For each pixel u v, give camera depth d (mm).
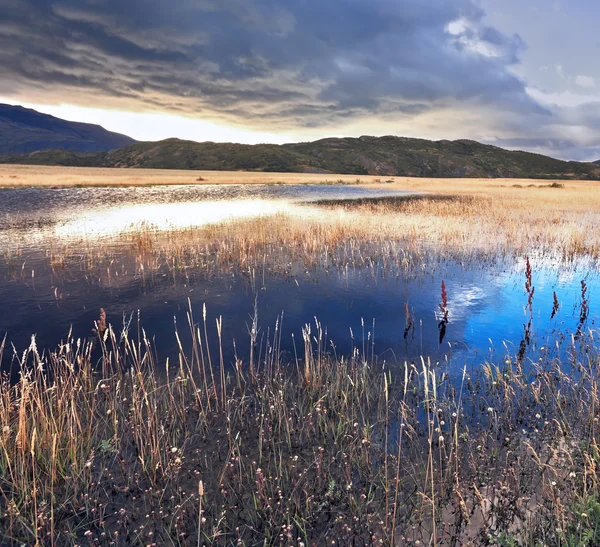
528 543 3369
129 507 3922
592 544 3273
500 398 5828
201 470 4434
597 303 10367
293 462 4562
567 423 5047
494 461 4465
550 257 15367
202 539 3557
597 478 3750
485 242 17609
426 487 4086
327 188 62438
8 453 4387
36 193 41688
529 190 54781
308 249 16844
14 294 11078
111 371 6664
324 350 7777
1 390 5570
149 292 11422
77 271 13500
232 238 18859
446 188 61188
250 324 9148
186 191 53000
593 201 35375
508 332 8531
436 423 5219
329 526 3703
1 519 3689
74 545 3477
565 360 7047
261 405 5707
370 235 18984
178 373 6602
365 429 4867
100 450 4715
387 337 8352
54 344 7941
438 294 11281
